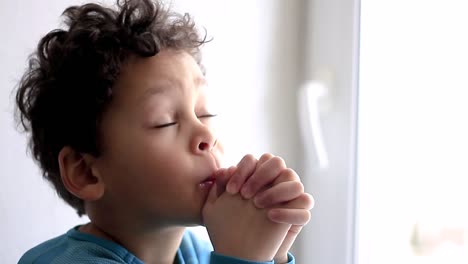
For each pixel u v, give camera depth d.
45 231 0.82
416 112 0.98
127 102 0.56
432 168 0.98
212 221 0.56
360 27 0.96
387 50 0.98
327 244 1.02
